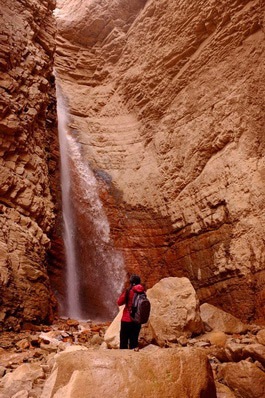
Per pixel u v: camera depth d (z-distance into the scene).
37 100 11.09
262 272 8.62
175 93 15.31
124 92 18.47
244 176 10.09
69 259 11.66
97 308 11.34
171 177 13.54
